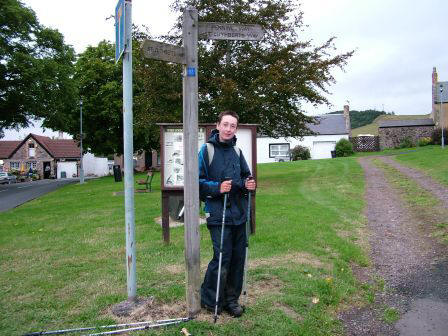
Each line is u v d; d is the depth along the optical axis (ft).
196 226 13.12
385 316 14.48
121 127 131.54
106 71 124.47
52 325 12.76
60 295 15.21
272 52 53.93
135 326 12.54
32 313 13.58
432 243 23.17
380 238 24.54
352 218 29.14
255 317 13.06
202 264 18.19
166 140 22.30
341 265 18.72
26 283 16.56
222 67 54.03
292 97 54.85
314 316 13.57
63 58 105.19
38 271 18.22
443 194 36.40
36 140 208.74
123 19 13.20
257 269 17.38
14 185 123.03
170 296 14.57
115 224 29.53
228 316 13.11
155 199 45.52
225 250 12.90
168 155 22.31
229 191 12.85
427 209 31.42
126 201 13.88
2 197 71.20
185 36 13.03
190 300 13.10
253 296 14.74
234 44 55.26
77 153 215.92
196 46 13.10
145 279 16.46
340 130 146.51
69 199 53.98
